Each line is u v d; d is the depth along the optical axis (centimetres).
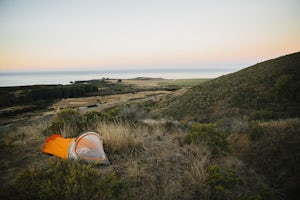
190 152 546
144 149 505
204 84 3806
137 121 905
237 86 2736
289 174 594
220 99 2519
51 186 269
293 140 797
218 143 640
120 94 7988
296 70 2388
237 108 2092
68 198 254
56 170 321
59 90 6969
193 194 353
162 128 866
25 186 273
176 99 3534
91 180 301
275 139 850
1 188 292
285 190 520
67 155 412
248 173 544
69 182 278
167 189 350
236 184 434
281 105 1889
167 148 542
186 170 429
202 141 619
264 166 695
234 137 1017
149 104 4041
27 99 5922
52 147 467
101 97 7056
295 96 1944
